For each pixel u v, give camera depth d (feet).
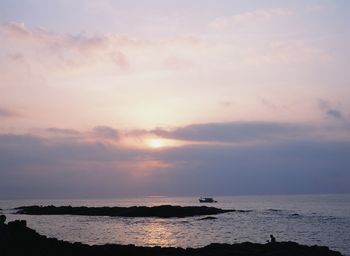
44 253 120.88
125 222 327.26
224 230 253.44
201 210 418.31
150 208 420.77
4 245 120.67
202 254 123.34
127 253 130.93
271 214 401.08
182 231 249.55
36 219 362.94
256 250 125.90
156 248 137.18
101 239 210.38
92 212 435.12
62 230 256.32
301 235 223.10
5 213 453.58
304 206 602.03
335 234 226.38
